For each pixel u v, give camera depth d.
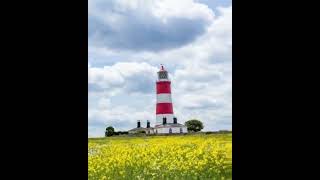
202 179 9.39
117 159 9.77
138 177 9.63
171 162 9.58
